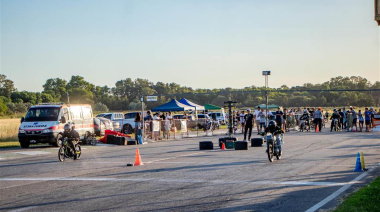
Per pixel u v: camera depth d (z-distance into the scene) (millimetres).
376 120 38500
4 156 21281
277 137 16938
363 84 160375
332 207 8875
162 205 9383
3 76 156750
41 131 25469
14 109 125000
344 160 16484
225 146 22766
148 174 13938
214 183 11977
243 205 9227
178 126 34406
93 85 171500
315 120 38031
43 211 9070
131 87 171125
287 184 11602
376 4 12680
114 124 38500
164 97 153875
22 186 12273
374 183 10617
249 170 14289
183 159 18000
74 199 10227
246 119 26328
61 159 18641
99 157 20000
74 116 27453
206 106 55062
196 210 8844
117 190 11266
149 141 31047
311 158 17297
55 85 171625
